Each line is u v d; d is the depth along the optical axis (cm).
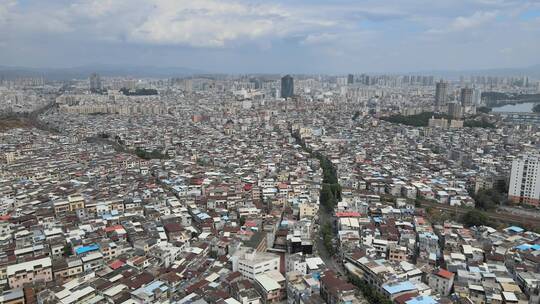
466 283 19038
